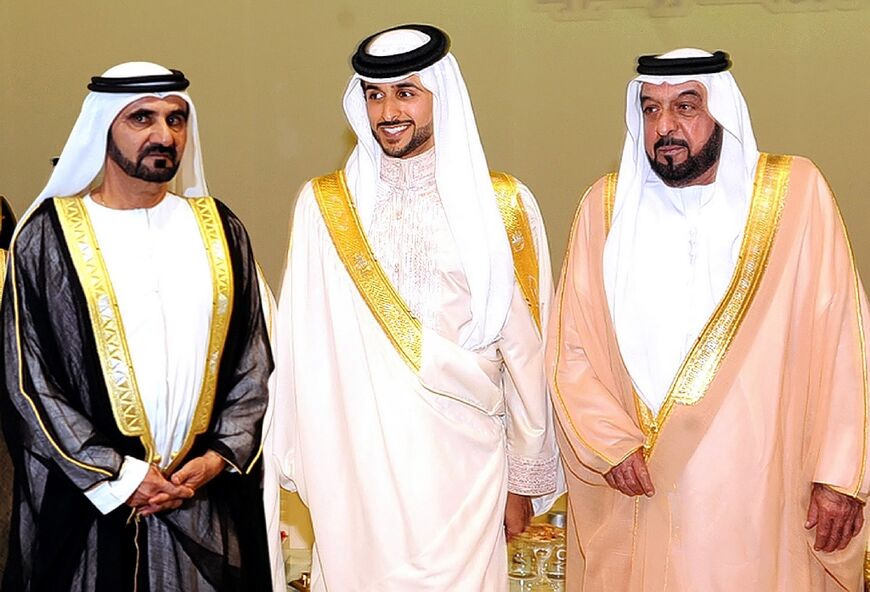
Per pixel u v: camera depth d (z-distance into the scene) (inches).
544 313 122.8
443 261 117.6
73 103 255.1
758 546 114.8
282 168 251.9
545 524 152.3
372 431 117.3
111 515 106.0
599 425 117.2
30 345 105.2
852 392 114.7
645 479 117.2
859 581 119.6
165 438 107.2
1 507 120.9
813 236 116.8
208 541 109.1
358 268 119.0
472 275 116.7
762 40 233.6
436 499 116.0
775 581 115.5
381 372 117.3
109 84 104.3
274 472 119.9
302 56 249.1
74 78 254.5
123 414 105.7
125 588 106.4
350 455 118.3
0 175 258.2
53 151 256.4
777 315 116.2
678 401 116.2
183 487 106.1
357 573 118.3
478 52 243.3
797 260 116.6
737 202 118.2
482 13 242.4
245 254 112.6
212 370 109.2
